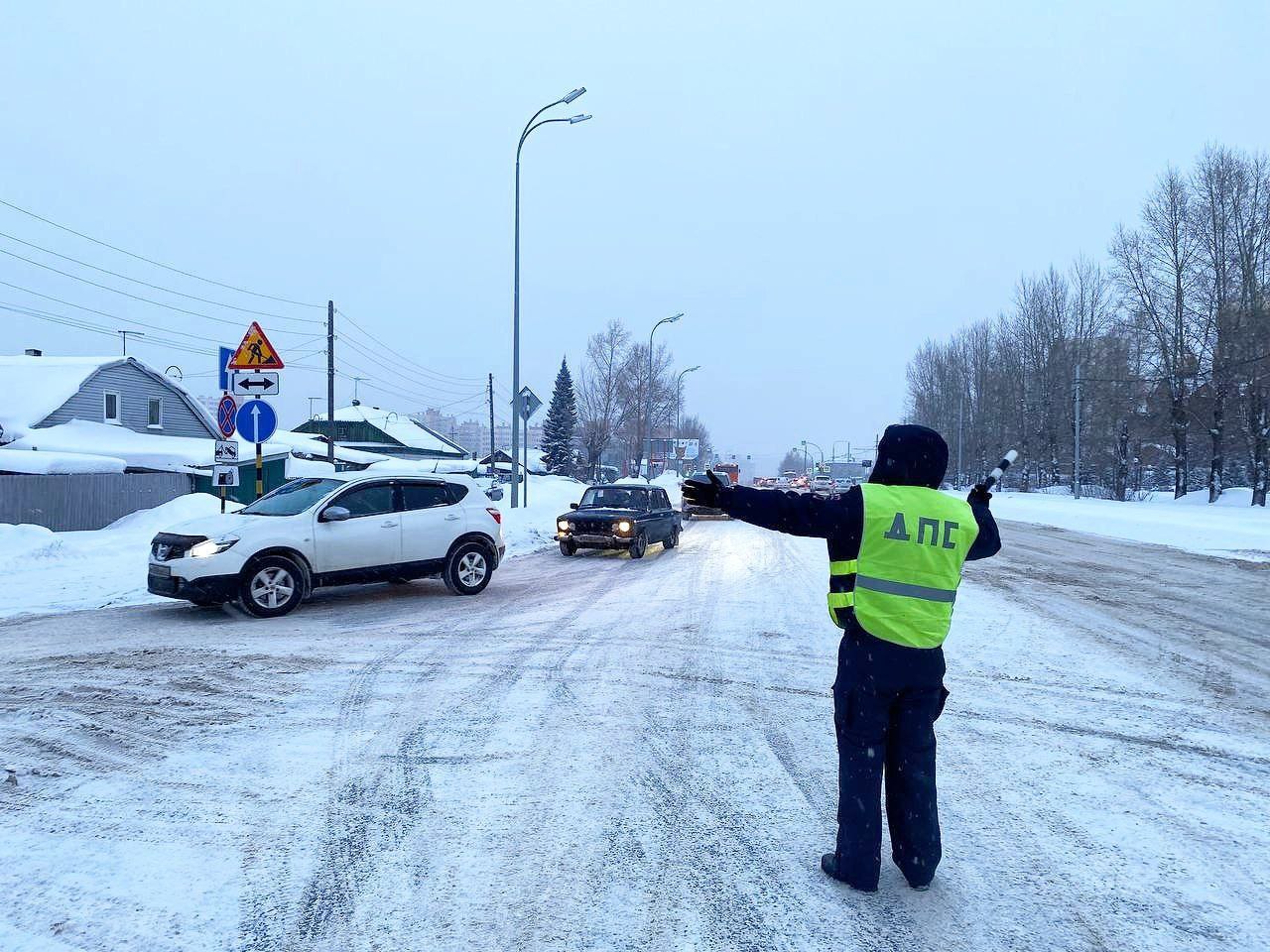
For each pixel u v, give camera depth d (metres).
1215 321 44.31
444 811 4.26
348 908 3.30
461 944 3.05
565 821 4.16
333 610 10.27
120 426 34.59
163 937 3.07
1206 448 52.72
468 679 6.93
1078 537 24.50
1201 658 8.07
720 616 10.09
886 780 3.60
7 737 5.32
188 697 6.25
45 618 9.55
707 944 3.07
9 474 23.00
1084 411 63.56
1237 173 44.44
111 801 4.34
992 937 3.15
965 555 3.45
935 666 3.35
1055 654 8.21
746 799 4.47
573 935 3.12
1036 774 4.96
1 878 3.50
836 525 3.36
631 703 6.29
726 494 3.35
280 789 4.52
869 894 3.47
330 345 38.16
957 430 87.19
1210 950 3.09
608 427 62.34
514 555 17.22
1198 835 4.11
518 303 25.72
